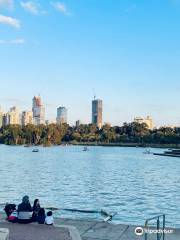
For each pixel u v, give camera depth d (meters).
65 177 73.19
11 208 22.03
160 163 126.12
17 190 51.81
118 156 168.62
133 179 72.62
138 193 51.66
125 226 20.66
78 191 52.16
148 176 80.00
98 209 37.34
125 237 18.52
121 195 49.09
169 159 150.25
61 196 46.69
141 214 35.16
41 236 18.06
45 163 117.50
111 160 138.62
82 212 28.03
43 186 57.09
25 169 92.69
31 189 53.19
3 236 14.95
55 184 60.34
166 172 91.56
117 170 94.81
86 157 156.88
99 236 18.69
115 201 43.50
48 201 42.16
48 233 18.67
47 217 20.61
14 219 20.98
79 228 20.17
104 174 82.56
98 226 20.62
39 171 86.94
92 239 18.19
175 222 30.92
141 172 90.25
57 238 17.77
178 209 38.47
